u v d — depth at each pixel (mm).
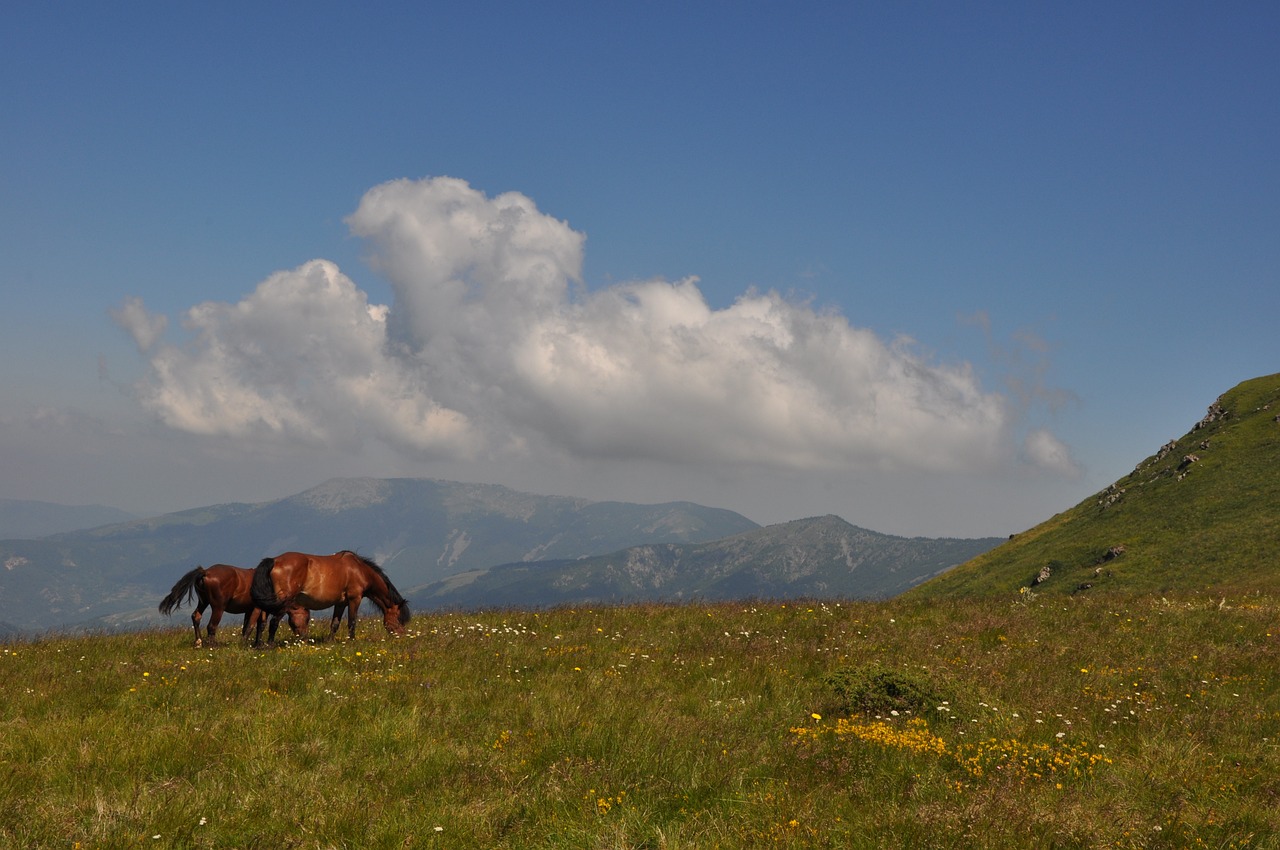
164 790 8148
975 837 7137
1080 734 11070
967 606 23141
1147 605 22297
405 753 9547
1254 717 12000
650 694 12930
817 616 21875
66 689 13117
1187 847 7293
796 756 9602
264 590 18891
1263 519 69500
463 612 26703
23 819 7316
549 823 7496
